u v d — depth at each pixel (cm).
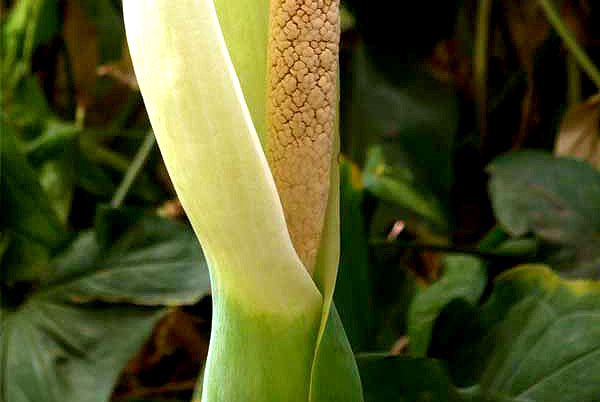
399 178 55
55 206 64
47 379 48
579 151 61
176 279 50
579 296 39
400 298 58
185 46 27
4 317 50
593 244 49
